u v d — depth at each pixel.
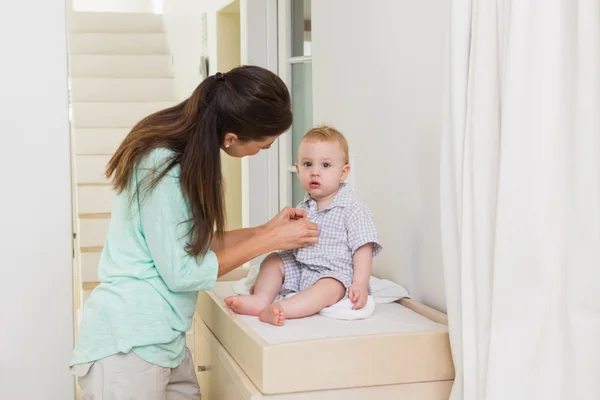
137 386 1.68
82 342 1.71
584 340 1.18
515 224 1.26
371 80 2.29
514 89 1.25
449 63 1.47
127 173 1.67
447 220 1.50
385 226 2.22
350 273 1.82
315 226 1.81
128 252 1.72
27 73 2.11
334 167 1.88
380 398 1.52
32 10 2.11
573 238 1.20
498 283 1.29
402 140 2.08
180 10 5.96
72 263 2.16
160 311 1.70
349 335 1.53
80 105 5.86
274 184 3.79
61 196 2.14
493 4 1.35
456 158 1.45
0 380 2.12
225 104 1.65
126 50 6.64
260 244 1.74
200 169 1.64
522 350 1.26
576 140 1.19
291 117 1.73
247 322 1.68
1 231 2.11
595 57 1.15
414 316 1.75
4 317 2.12
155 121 1.72
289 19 3.59
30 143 2.12
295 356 1.45
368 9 2.30
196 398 1.94
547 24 1.22
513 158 1.26
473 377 1.39
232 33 4.65
